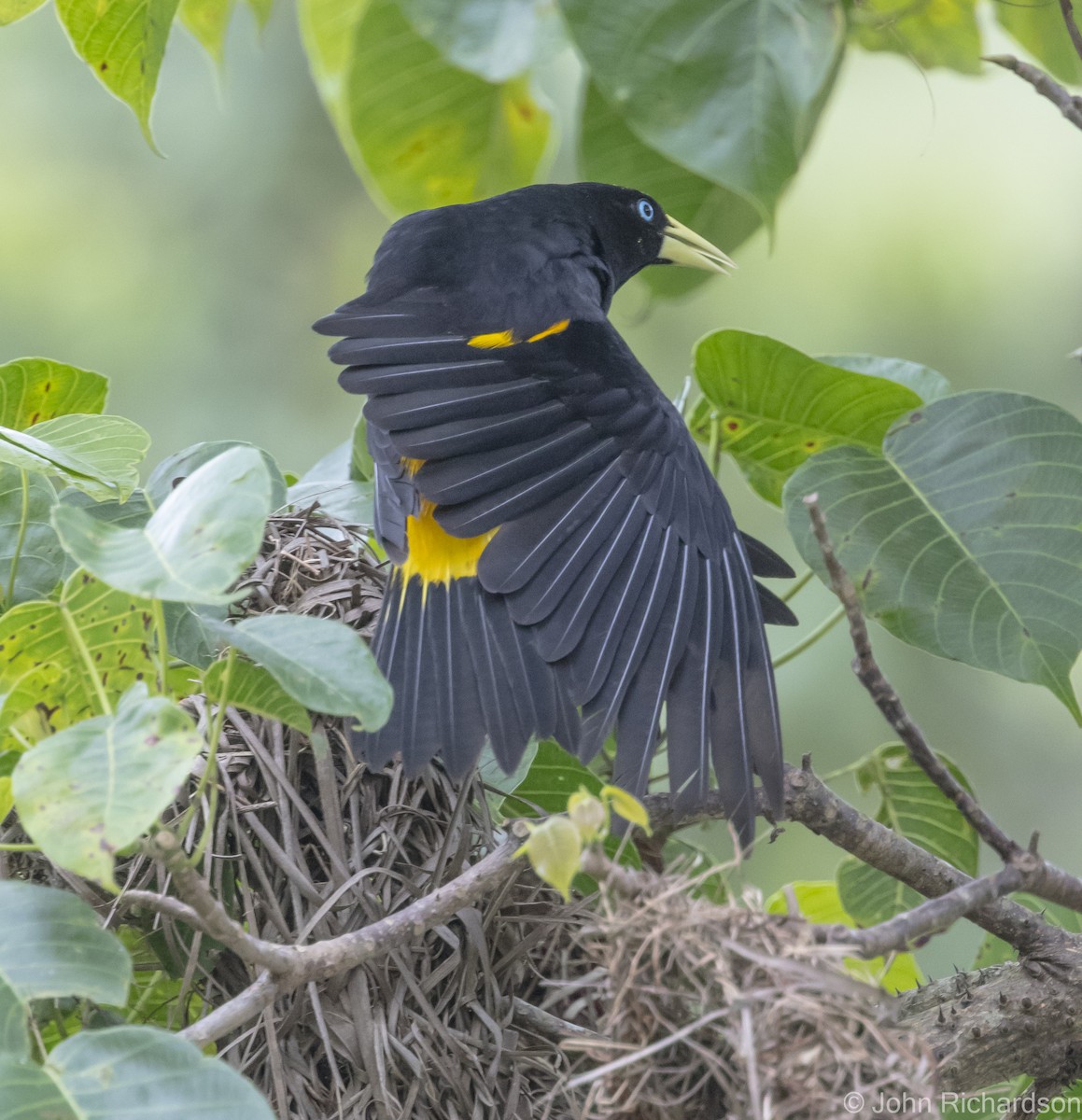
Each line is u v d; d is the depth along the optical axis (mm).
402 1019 5070
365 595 5973
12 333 13109
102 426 5586
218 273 13477
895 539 6035
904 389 6484
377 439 5969
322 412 13359
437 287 6668
